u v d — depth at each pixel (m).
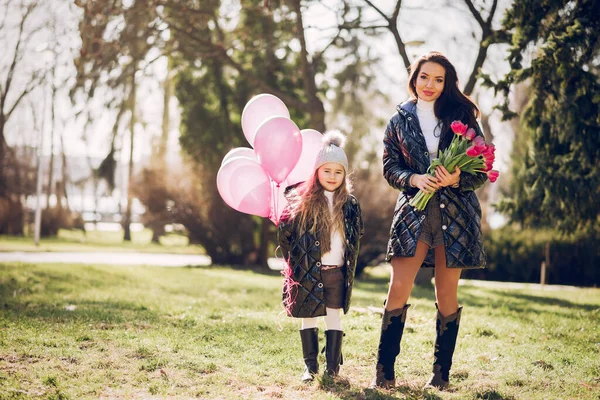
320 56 19.16
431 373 4.83
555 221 13.50
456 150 4.01
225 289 11.45
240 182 5.03
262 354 5.30
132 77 16.30
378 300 9.74
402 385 4.42
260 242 20.61
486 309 8.90
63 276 11.93
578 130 11.06
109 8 14.53
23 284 10.56
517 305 10.03
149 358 4.89
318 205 4.52
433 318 7.46
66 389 4.04
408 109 4.41
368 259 18.73
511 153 19.55
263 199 5.07
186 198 19.62
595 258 18.12
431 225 4.21
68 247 26.97
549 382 4.53
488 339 6.29
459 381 4.59
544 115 11.31
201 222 19.69
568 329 6.96
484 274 19.59
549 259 18.55
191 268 17.20
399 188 4.32
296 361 5.06
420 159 4.28
